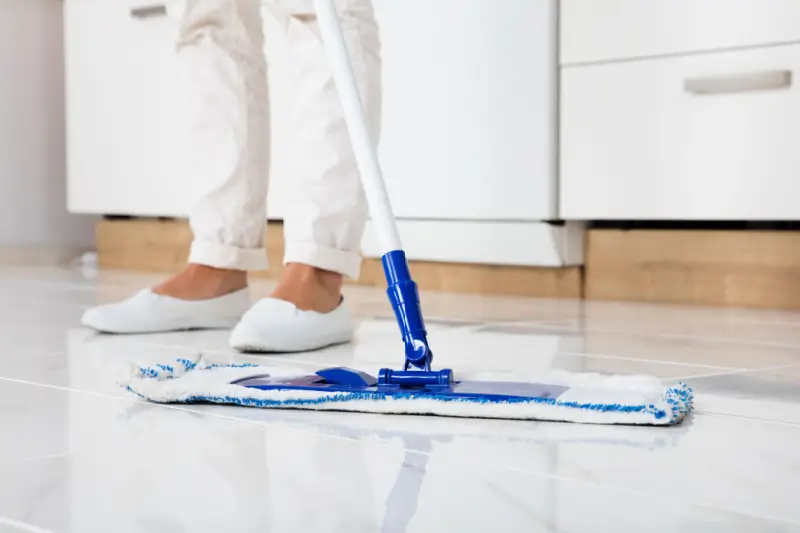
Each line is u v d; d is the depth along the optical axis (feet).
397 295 2.91
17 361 3.76
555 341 4.36
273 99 7.78
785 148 5.59
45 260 10.27
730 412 2.72
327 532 1.65
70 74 9.43
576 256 6.61
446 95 6.79
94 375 3.42
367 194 3.04
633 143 6.12
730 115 5.75
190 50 4.77
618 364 3.65
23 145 10.09
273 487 1.95
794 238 5.77
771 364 3.65
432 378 2.81
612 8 6.11
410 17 6.86
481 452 2.25
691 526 1.67
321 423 2.59
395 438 2.40
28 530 1.67
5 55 9.90
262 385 2.88
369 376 2.99
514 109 6.53
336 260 4.24
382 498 1.86
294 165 4.26
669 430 2.49
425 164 6.93
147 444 2.35
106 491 1.92
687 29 5.84
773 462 2.14
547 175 6.44
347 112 3.10
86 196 9.46
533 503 1.82
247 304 5.02
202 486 1.95
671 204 6.02
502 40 6.53
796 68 5.50
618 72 6.13
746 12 5.63
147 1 8.68
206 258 4.84
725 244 6.04
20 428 2.54
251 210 4.89
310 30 4.15
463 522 1.70
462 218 6.82
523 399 2.63
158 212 8.92
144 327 4.71
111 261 9.55
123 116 9.07
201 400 2.87
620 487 1.93
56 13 10.37
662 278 6.31
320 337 4.12
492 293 7.01
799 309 5.80
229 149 4.79
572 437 2.40
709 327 4.91
